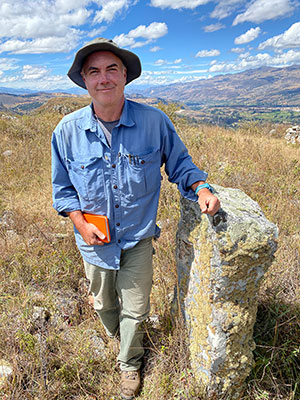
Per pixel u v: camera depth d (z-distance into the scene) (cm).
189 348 200
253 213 166
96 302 217
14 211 440
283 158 629
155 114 175
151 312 259
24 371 200
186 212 191
